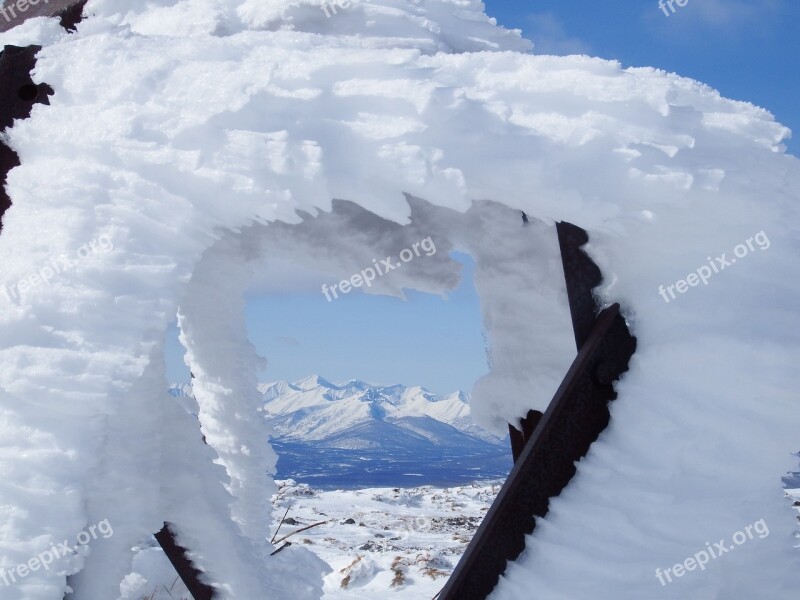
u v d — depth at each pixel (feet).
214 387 11.02
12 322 6.41
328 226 10.43
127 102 7.06
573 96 7.13
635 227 7.18
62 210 6.81
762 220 7.23
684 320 7.11
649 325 7.16
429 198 6.70
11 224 6.99
